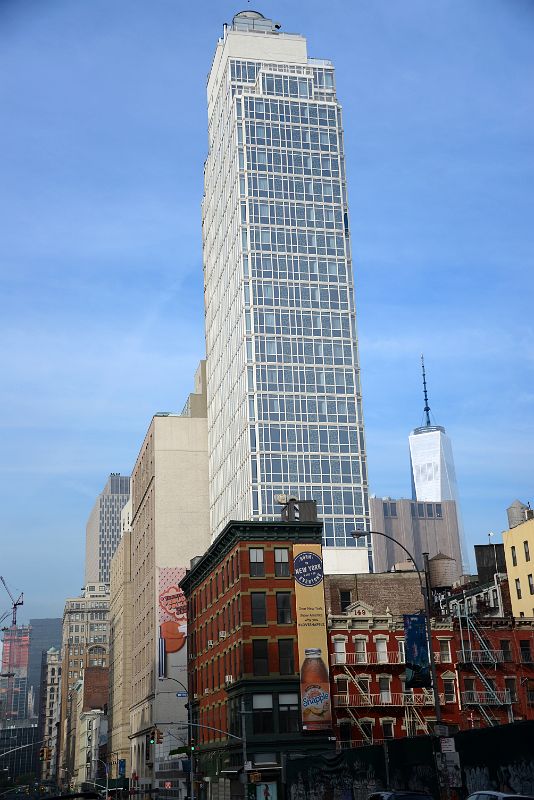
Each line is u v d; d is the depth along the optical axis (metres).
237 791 77.88
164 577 150.12
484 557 113.88
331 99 178.25
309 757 61.16
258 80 175.50
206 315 191.38
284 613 80.06
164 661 140.75
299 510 84.56
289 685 77.69
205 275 196.75
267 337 158.75
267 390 154.88
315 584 80.44
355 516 151.50
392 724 81.56
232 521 80.88
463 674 85.12
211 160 193.75
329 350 160.88
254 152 170.25
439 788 42.12
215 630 91.06
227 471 159.12
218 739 87.31
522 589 101.62
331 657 83.50
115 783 160.88
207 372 183.38
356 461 155.00
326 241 167.62
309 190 170.12
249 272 161.88
